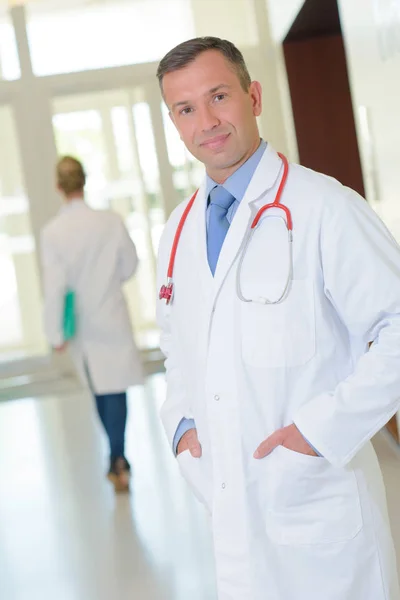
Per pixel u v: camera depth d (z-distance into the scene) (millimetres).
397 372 1753
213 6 8758
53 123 8961
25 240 8992
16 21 8812
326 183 1872
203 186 2084
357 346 1870
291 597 1836
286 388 1825
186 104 1872
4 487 5180
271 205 1872
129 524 4211
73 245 4832
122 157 9086
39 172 8914
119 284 4938
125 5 8914
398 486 4109
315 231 1818
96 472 5250
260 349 1828
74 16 8891
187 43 1872
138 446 5680
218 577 1890
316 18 6727
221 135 1874
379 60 4059
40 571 3764
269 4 8133
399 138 3883
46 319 4855
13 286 9016
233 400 1852
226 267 1881
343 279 1792
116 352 4812
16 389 8586
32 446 6156
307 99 7590
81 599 3402
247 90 1913
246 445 1846
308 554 1820
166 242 2154
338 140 7598
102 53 8961
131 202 9133
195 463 2045
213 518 1887
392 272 1768
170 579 3479
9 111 8922
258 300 1833
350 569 1831
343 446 1774
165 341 2230
